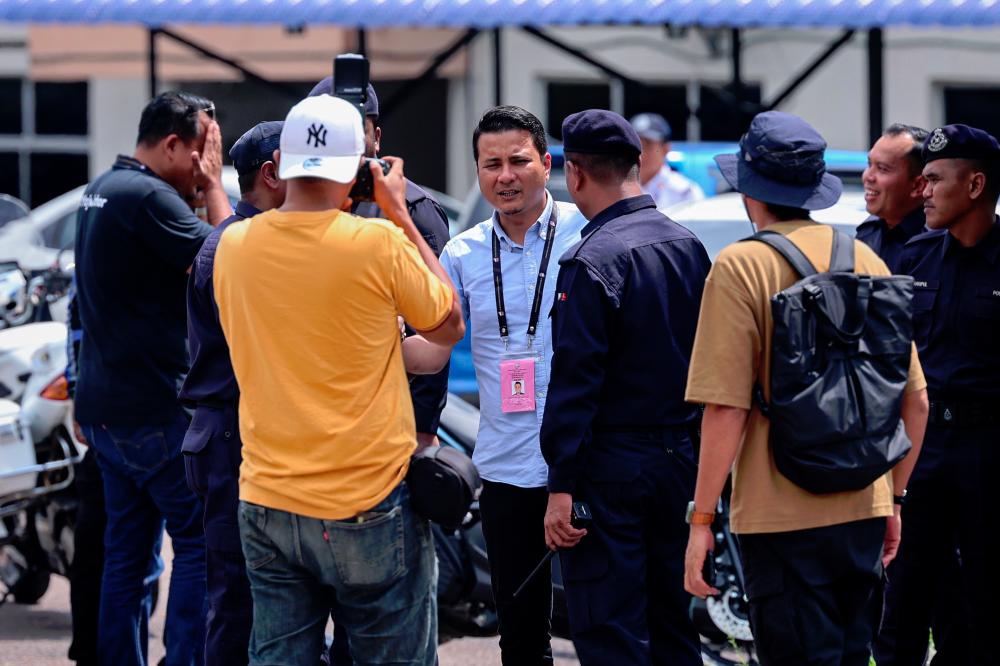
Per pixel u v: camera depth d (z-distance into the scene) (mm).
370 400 11195
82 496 16781
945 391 14484
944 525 14867
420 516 11562
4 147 50625
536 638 14547
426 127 46906
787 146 11758
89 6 27625
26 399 19438
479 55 46031
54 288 21453
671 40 47500
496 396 14359
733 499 11789
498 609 14578
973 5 26859
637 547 13055
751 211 12172
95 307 15305
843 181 22672
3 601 20719
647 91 47844
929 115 46781
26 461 18734
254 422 11359
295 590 11633
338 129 11219
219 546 13352
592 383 12719
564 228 14383
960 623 15578
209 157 15453
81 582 16734
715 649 17703
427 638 11766
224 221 13656
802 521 11484
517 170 13938
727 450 11453
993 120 47156
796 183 11836
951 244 14562
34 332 19938
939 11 26875
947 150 14266
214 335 13297
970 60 46656
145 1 27688
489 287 14359
